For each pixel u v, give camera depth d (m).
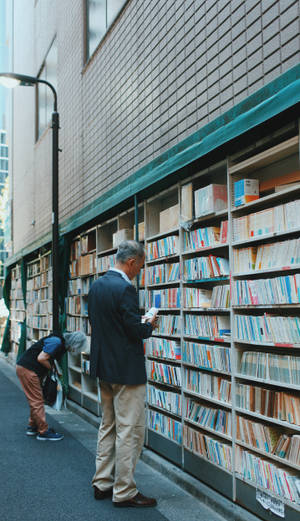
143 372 3.84
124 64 6.54
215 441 3.96
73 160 8.92
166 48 5.28
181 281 4.68
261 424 3.47
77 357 8.24
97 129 7.61
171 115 5.13
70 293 8.55
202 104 4.50
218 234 4.22
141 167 5.85
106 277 3.98
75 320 8.20
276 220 3.42
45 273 10.62
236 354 3.80
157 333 5.14
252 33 3.77
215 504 3.74
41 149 11.65
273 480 3.25
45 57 11.57
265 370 3.44
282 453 3.21
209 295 4.44
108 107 7.14
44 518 3.55
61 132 9.86
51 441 5.73
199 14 4.59
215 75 4.29
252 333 3.58
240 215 3.95
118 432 3.81
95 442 5.70
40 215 11.57
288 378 3.20
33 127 12.61
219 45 4.23
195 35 4.65
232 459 3.72
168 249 4.96
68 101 9.38
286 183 3.55
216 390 4.06
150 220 5.64
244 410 3.61
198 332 4.38
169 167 4.60
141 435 3.86
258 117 3.33
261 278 3.86
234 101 4.00
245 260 3.73
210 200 4.19
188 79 4.78
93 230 7.47
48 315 10.04
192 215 4.54
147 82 5.77
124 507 3.79
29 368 5.77
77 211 8.55
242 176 4.04
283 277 3.25
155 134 5.52
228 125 3.68
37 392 5.80
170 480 4.44
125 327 3.76
